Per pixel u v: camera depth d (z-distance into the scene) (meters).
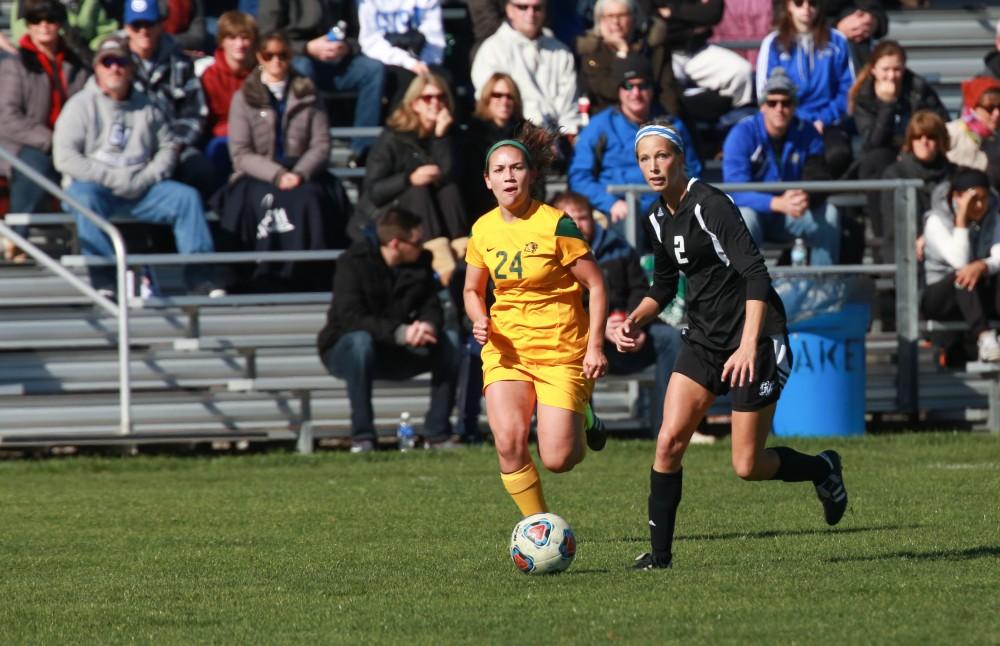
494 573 22.42
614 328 23.00
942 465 37.00
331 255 46.91
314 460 41.16
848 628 17.12
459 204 45.97
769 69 53.03
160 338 46.94
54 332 46.81
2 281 47.06
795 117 48.03
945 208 46.78
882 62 50.84
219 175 49.72
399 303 42.66
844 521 27.83
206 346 46.19
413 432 45.22
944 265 46.75
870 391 47.16
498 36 52.12
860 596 19.20
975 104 50.16
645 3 55.66
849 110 51.66
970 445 41.12
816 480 24.22
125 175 46.84
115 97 47.19
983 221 46.97
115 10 53.56
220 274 48.12
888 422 49.41
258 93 48.06
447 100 46.31
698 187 21.66
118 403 45.41
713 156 55.62
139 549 26.45
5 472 40.38
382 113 53.78
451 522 29.19
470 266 23.97
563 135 51.69
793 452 23.89
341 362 42.19
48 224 48.62
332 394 45.66
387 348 42.56
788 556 23.41
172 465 41.41
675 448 22.28
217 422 45.53
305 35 53.97
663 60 50.81
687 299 22.34
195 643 17.44
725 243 21.28
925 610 18.16
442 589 20.92
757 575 21.20
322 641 17.30
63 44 49.69
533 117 51.59
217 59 50.50
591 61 50.66
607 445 42.88
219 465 40.97
